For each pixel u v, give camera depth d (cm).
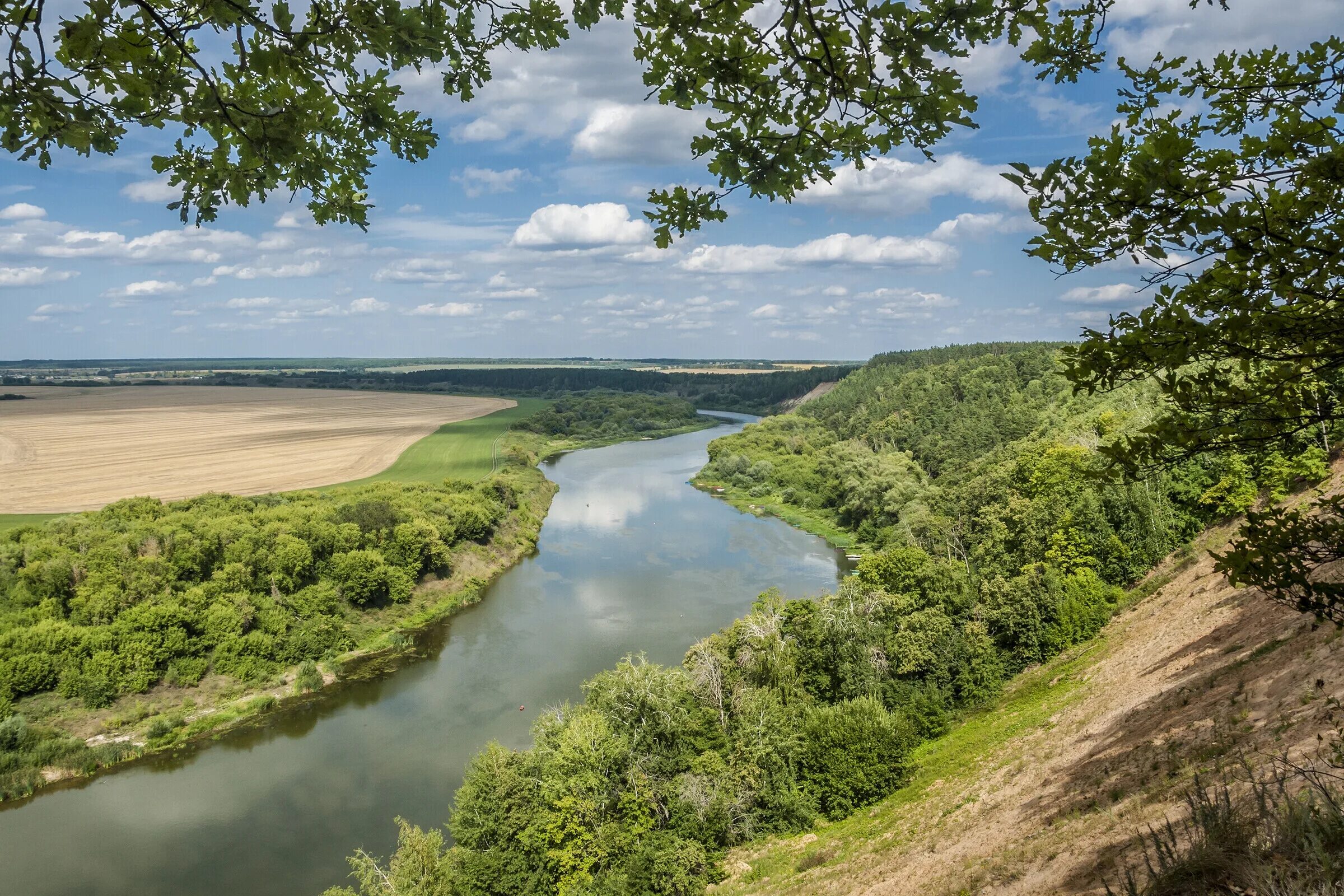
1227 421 734
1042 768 2483
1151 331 647
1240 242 571
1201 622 2972
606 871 2766
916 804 2847
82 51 463
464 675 4956
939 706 3662
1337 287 590
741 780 3152
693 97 618
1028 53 688
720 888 2755
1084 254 614
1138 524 4588
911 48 558
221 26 538
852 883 2305
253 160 610
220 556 5697
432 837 2841
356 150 689
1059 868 1502
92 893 3039
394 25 595
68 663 4484
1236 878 874
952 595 4338
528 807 2889
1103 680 3156
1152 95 738
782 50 580
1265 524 855
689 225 657
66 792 3794
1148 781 1825
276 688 4862
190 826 3472
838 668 3806
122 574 5134
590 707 3494
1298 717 1614
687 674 3591
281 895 3014
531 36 725
